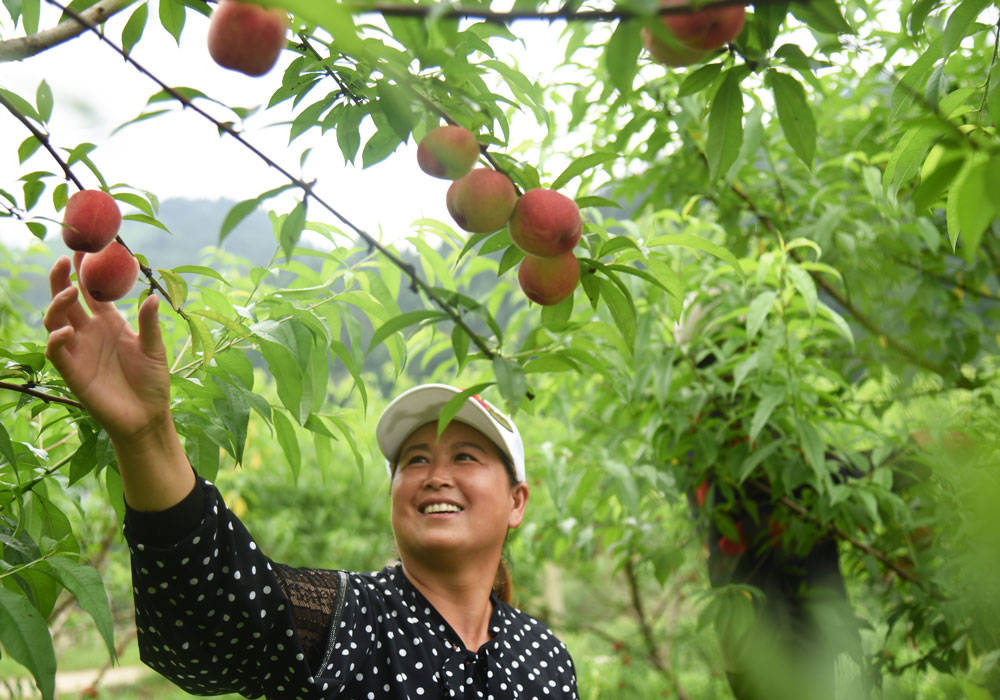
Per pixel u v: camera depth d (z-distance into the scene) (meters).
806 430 1.90
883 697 2.14
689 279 2.20
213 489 1.06
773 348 1.85
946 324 2.44
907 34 1.33
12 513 1.23
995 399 1.93
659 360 2.00
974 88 1.04
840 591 2.31
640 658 3.84
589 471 2.30
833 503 1.93
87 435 1.16
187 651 1.11
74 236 0.88
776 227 2.53
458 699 1.36
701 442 2.11
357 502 6.36
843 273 2.44
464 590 1.50
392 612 1.40
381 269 1.40
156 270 1.00
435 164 0.88
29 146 0.95
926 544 2.20
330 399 5.49
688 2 0.74
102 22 0.90
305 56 0.98
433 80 0.91
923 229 2.13
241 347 1.27
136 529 1.02
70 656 7.41
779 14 0.90
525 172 0.94
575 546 3.09
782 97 0.98
